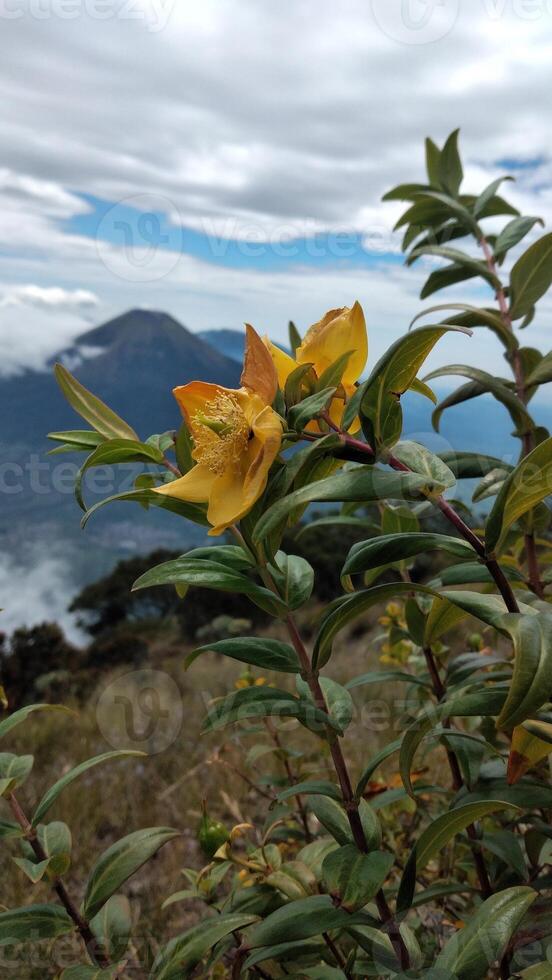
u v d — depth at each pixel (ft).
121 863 0.92
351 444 0.68
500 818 1.19
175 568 0.74
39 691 4.91
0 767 0.99
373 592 0.69
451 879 1.22
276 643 0.78
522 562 1.45
